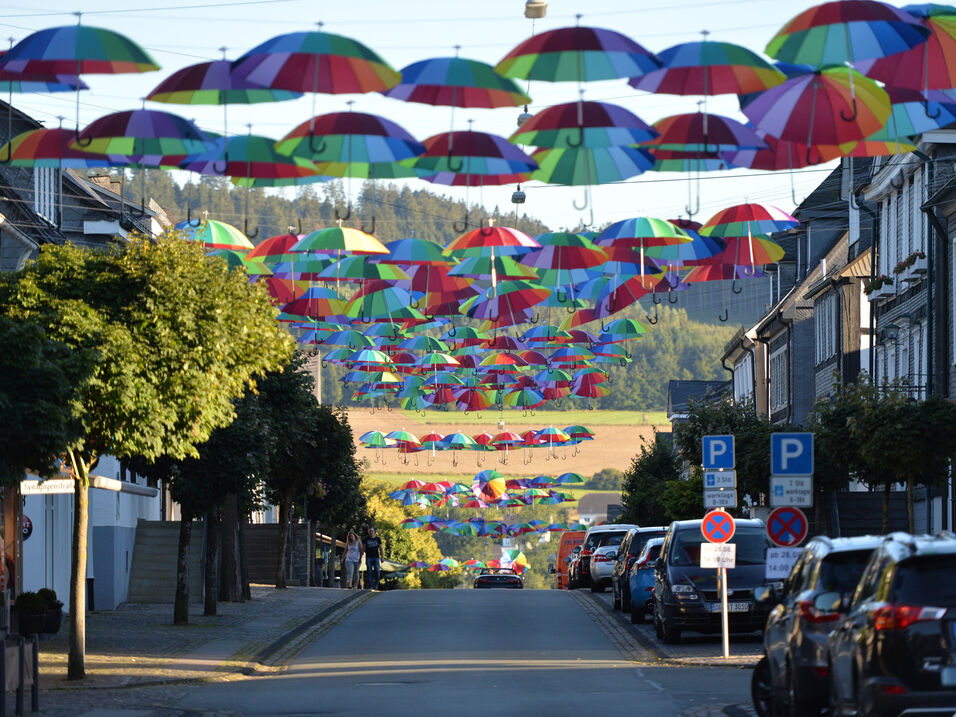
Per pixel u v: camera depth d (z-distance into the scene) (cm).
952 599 2094
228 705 3391
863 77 2703
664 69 2680
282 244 4375
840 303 9056
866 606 2167
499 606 7138
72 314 3816
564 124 2612
